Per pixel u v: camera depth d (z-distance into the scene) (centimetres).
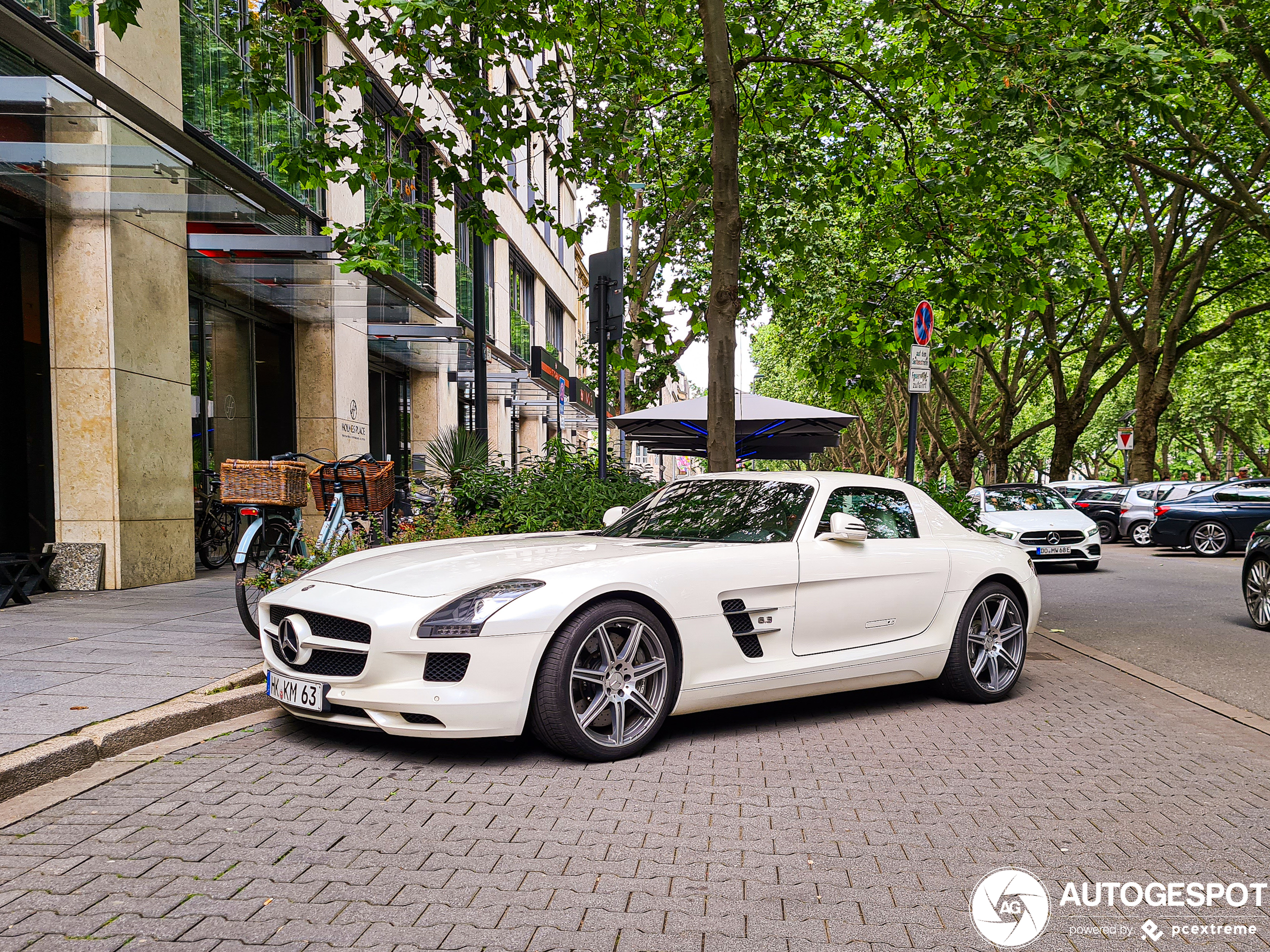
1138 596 1138
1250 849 320
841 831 329
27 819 319
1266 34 1268
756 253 1134
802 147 1025
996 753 439
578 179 1066
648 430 1323
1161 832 335
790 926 254
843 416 1283
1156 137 1681
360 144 876
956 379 3547
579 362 1386
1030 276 896
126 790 351
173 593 847
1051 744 458
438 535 764
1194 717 526
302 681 408
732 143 805
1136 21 1041
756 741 452
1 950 228
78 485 859
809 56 1084
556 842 311
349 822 323
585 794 362
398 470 1825
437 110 1775
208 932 241
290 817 326
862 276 1008
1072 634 833
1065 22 805
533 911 258
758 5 953
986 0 835
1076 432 2511
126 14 593
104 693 449
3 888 264
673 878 284
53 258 850
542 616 390
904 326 986
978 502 1588
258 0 1103
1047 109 771
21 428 838
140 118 913
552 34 907
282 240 1020
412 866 287
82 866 280
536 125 922
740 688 452
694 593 436
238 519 1170
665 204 1170
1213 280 2391
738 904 267
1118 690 599
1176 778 402
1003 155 854
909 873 293
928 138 1114
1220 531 1769
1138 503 2128
